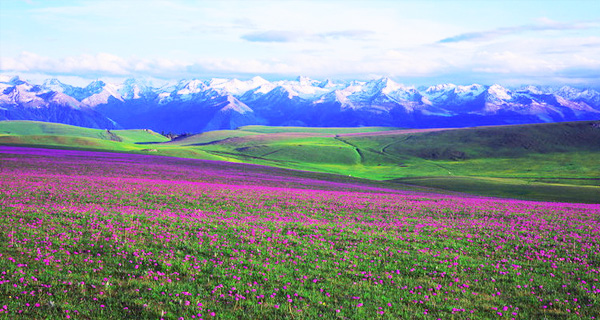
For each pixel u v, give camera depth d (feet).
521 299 49.06
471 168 622.54
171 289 47.03
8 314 38.32
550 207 153.07
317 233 80.89
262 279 52.31
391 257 65.10
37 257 54.44
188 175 226.38
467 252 70.69
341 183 267.39
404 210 126.52
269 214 106.42
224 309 42.63
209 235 73.15
